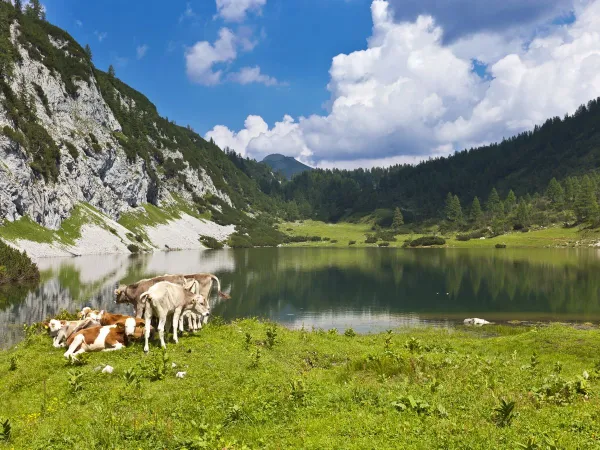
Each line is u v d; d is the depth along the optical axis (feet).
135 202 586.45
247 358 49.08
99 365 43.86
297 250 581.53
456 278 249.14
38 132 402.72
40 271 232.32
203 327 65.62
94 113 580.30
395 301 174.81
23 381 40.78
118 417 30.48
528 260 356.79
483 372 41.22
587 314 143.02
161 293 51.16
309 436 26.11
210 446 25.27
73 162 451.94
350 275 269.64
